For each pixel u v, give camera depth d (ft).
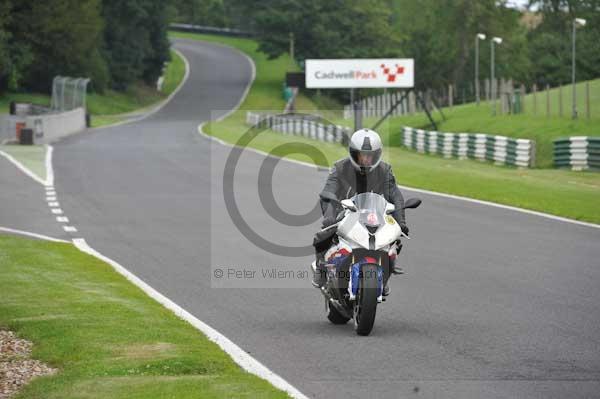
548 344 95.04
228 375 80.38
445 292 124.77
